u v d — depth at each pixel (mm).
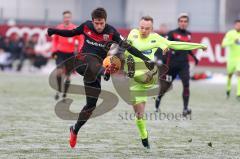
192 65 71562
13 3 84688
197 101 45250
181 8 86000
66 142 24922
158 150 23469
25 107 37812
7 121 31047
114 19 86938
